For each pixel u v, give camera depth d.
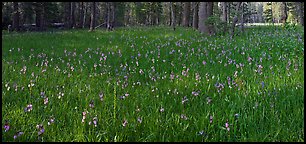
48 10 48.03
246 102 5.66
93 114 5.07
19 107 5.45
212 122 4.81
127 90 6.48
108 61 10.18
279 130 4.45
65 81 7.55
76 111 5.25
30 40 19.09
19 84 7.04
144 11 70.19
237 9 19.05
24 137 4.36
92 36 21.58
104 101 5.73
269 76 7.39
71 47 14.87
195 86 6.71
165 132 4.54
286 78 7.15
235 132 4.54
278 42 13.52
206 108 5.28
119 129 4.61
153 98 5.95
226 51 11.41
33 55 11.91
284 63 9.01
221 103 5.58
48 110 5.35
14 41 18.38
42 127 4.52
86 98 5.80
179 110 5.33
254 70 8.05
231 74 7.89
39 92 6.56
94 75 8.10
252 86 6.52
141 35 20.81
